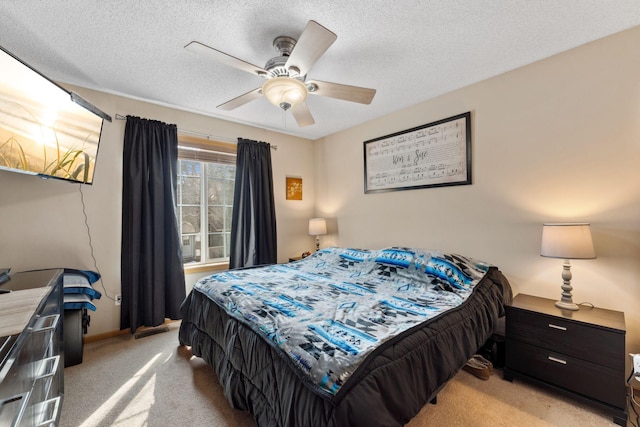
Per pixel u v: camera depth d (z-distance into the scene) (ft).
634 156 5.75
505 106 7.53
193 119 10.24
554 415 5.04
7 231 7.08
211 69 7.17
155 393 5.78
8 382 2.51
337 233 12.72
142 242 8.82
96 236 8.33
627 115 5.82
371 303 5.63
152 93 8.56
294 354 3.77
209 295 6.66
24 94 5.26
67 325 6.81
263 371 4.23
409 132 9.70
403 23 5.50
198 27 5.55
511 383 6.04
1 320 2.95
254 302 5.56
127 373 6.53
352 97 6.39
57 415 4.52
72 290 6.85
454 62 6.98
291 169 13.12
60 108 6.13
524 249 7.27
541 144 6.95
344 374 3.24
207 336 6.47
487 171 7.91
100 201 8.39
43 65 6.93
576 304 6.17
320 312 5.07
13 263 7.13
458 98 8.47
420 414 5.05
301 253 13.34
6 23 5.36
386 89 8.45
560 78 6.64
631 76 5.77
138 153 8.76
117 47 6.21
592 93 6.22
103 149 8.43
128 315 8.64
